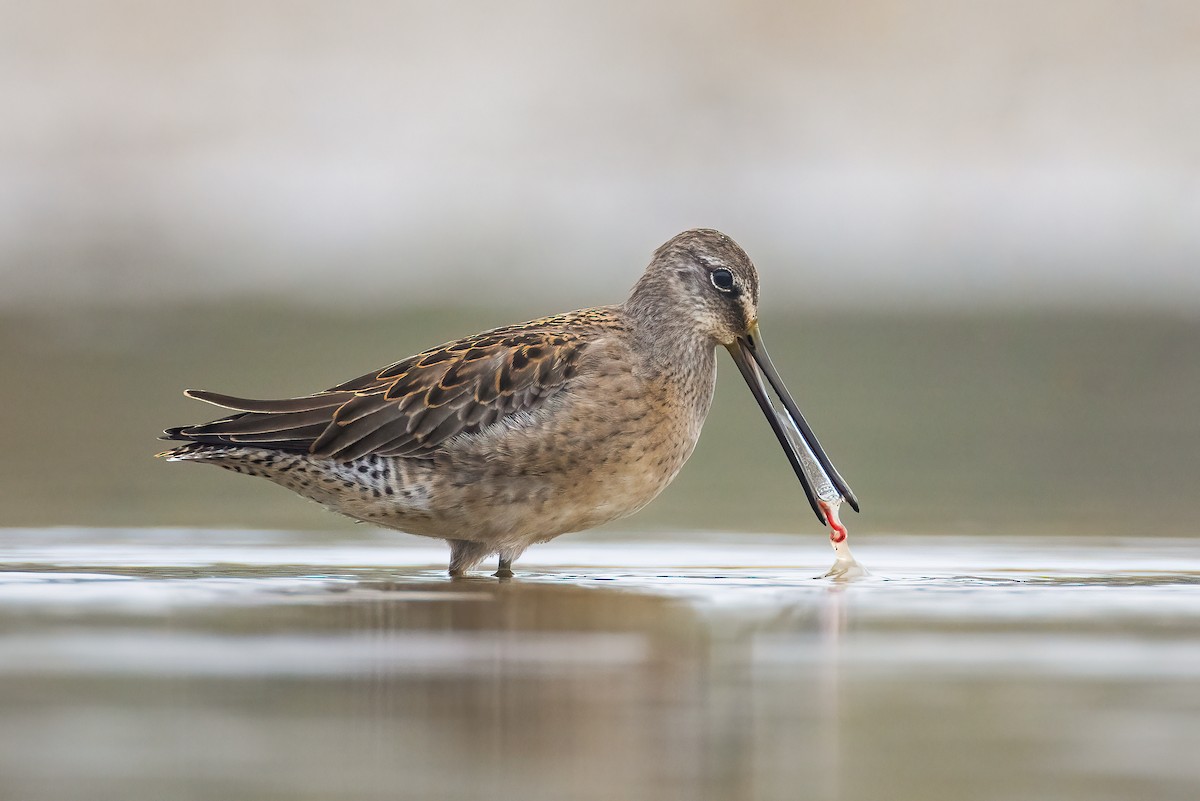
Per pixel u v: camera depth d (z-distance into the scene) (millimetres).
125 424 20453
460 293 29391
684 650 9078
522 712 7668
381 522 12859
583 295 29266
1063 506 16234
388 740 7203
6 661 8648
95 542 13688
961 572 12383
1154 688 8219
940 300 28688
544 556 13539
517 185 37344
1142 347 25172
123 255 31984
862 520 15430
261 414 12766
